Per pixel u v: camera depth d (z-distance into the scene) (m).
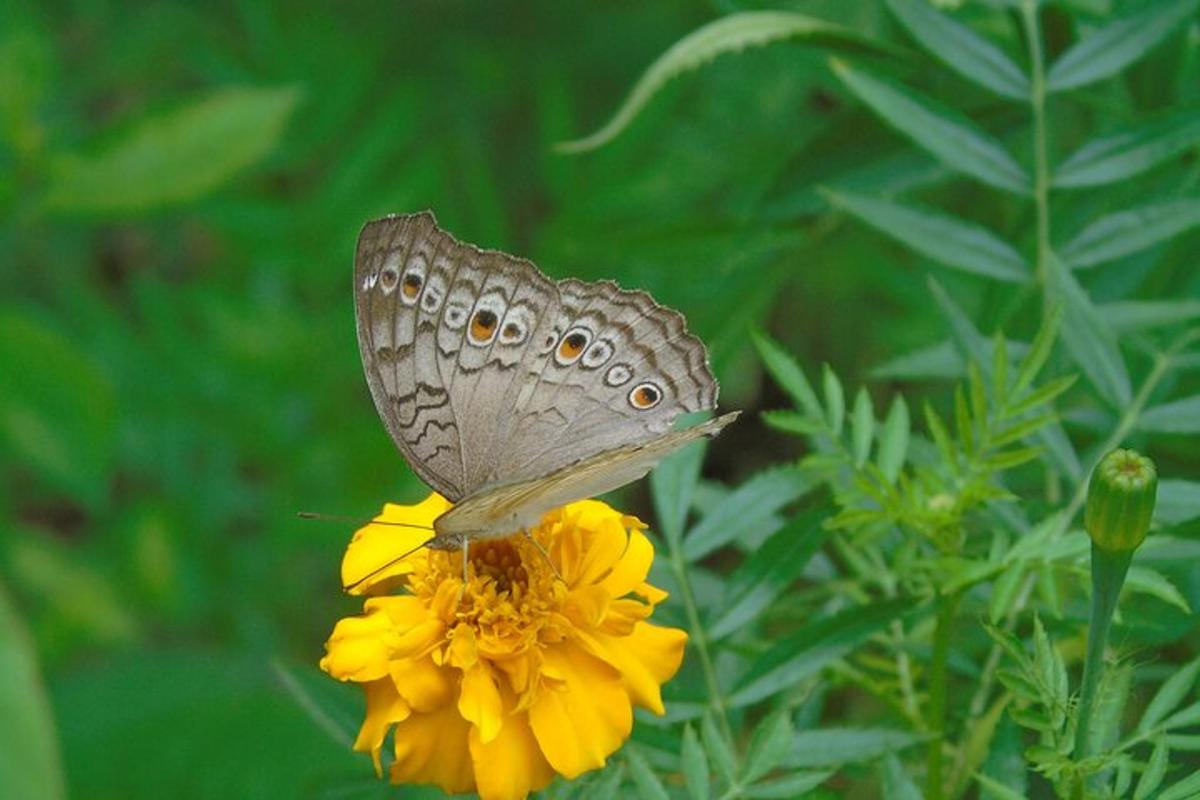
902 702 0.50
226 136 0.59
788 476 0.50
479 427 0.48
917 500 0.49
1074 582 0.50
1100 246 0.52
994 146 0.52
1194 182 0.53
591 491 0.47
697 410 0.48
